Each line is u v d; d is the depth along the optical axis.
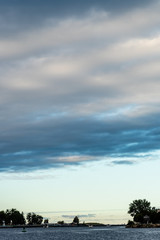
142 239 199.12
